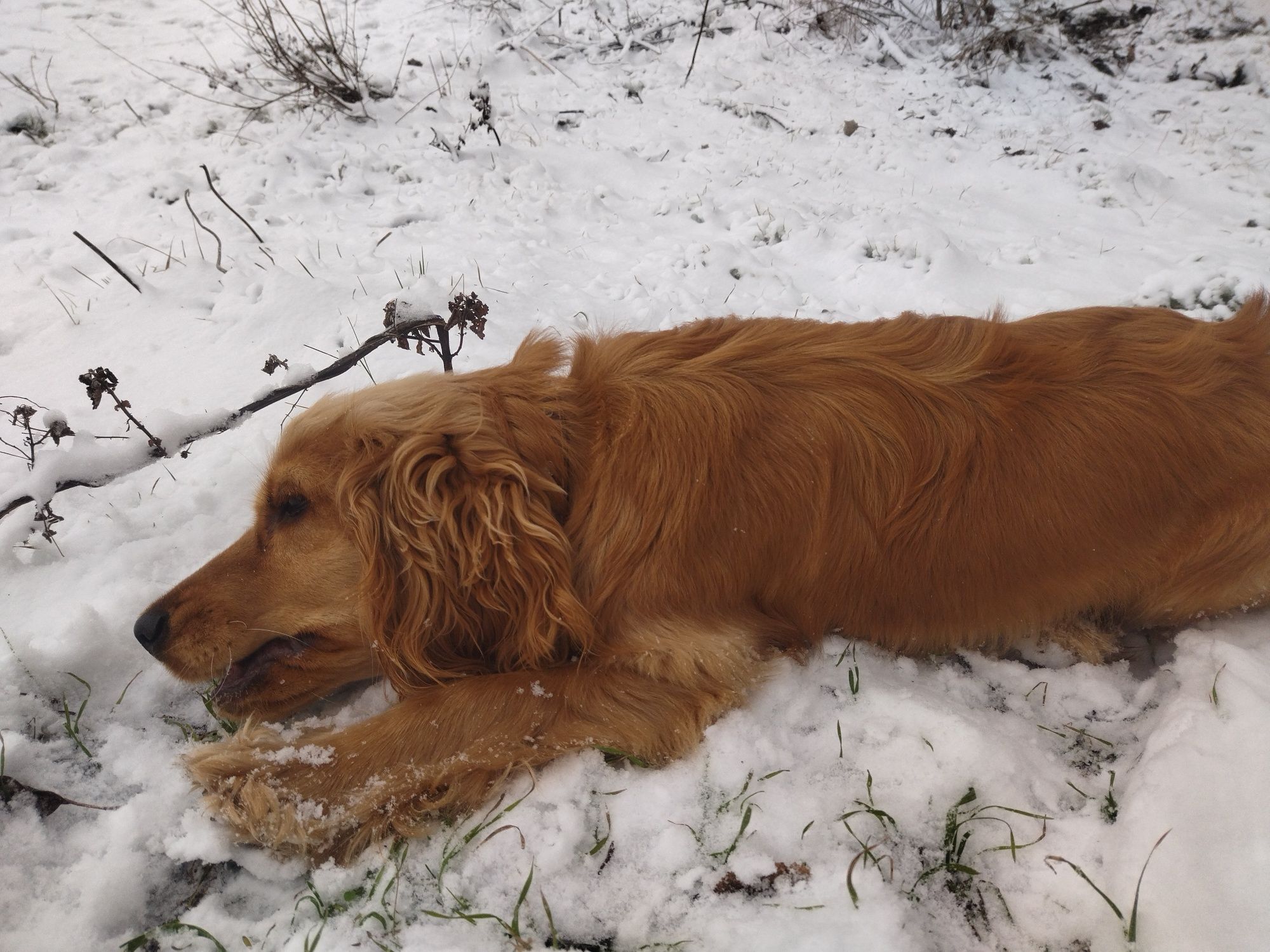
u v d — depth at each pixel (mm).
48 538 597
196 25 1905
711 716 490
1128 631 566
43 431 690
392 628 510
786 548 514
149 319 890
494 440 501
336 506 506
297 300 885
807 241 1037
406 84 1558
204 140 1365
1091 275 955
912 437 512
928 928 422
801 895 429
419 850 456
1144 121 1456
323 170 1255
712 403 510
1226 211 1145
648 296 920
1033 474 511
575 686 491
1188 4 1812
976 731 476
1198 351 542
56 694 529
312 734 498
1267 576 527
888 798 465
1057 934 416
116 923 432
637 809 462
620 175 1250
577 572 508
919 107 1496
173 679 545
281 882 455
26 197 1202
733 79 1590
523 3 1869
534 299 903
